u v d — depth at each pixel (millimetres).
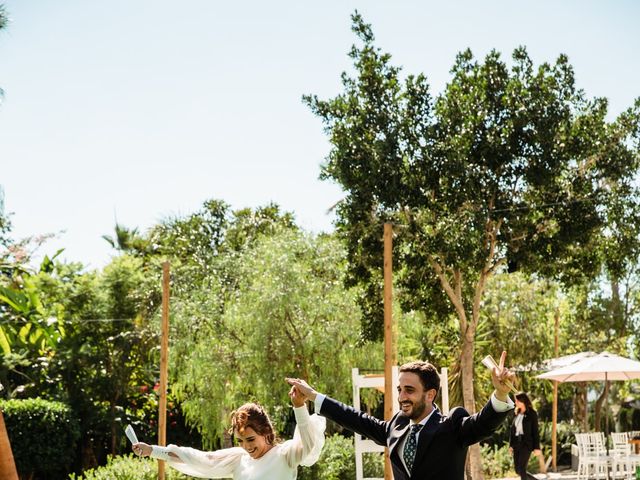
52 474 22484
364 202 18672
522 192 19172
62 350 23094
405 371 4270
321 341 20109
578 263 19688
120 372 24172
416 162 18734
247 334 20766
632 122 19109
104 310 24188
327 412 4652
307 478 16453
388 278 14789
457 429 4109
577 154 18688
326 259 21875
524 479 15648
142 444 5277
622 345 29141
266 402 20266
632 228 19125
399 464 4215
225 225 35875
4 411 20562
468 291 20469
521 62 18859
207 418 20984
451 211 18609
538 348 25188
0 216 25969
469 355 19297
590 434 18891
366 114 18766
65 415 21406
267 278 20906
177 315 22609
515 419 15797
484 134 18641
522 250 18953
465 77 19094
